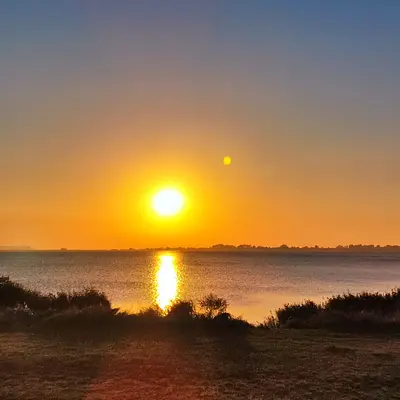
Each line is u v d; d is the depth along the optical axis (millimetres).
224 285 59344
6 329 18844
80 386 10875
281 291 50250
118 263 145750
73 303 26328
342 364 12992
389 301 25141
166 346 15477
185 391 10555
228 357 13812
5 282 28469
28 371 12094
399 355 14180
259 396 10242
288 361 13344
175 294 46750
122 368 12461
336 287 55969
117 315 20891
